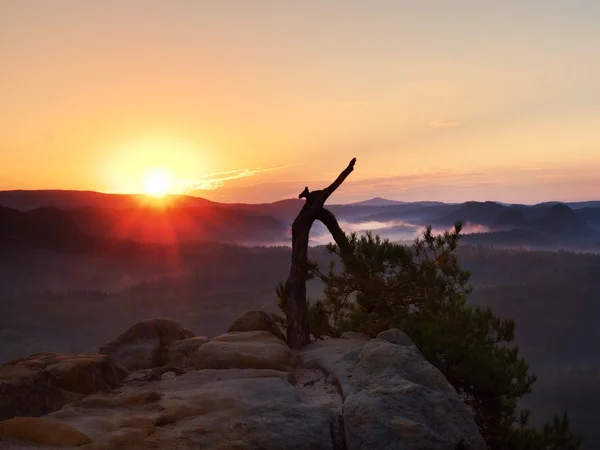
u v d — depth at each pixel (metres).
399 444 5.62
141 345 10.08
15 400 5.58
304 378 8.37
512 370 10.48
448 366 10.18
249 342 9.51
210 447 5.20
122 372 8.21
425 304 13.27
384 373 7.18
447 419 6.12
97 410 5.95
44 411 5.89
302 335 11.06
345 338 11.25
